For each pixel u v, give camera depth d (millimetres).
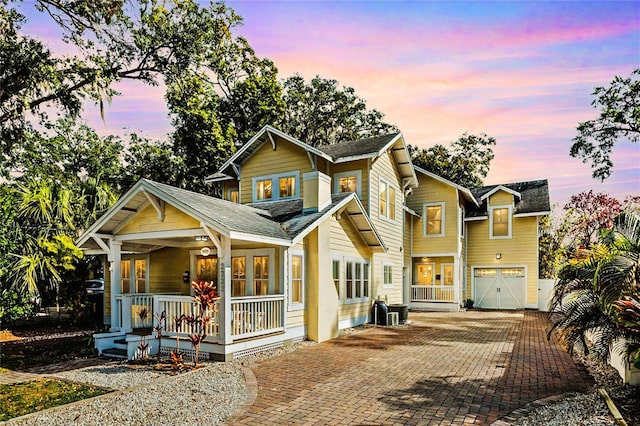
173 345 9680
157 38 16047
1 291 8273
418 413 5789
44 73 12930
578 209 28953
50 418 5602
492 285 23625
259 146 17719
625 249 6715
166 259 13727
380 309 15445
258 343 9906
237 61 21266
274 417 5672
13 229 9211
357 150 16469
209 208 9867
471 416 5641
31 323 16297
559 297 7453
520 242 23000
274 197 17234
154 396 6551
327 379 7602
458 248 21703
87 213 14984
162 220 9906
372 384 7258
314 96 35812
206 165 26766
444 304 21875
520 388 6941
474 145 35812
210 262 12828
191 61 17141
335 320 12555
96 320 16391
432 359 9297
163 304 10008
